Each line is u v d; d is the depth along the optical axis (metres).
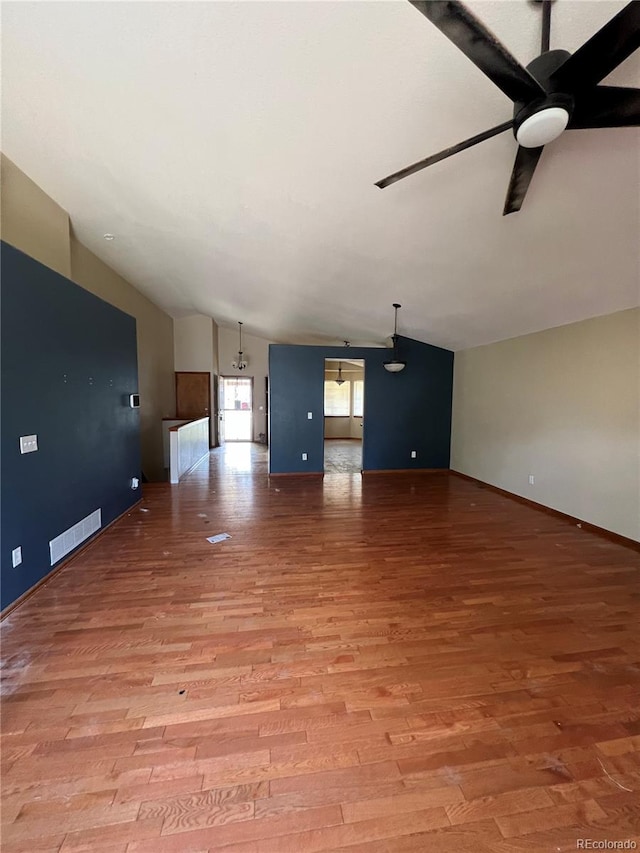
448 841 1.24
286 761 1.50
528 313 4.50
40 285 2.85
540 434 4.89
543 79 1.45
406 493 5.69
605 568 3.21
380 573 3.09
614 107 1.47
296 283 5.29
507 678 1.95
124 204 3.72
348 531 4.07
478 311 4.87
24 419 2.67
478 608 2.58
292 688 1.87
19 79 2.30
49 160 3.15
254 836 1.24
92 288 5.24
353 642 2.22
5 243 2.47
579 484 4.29
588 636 2.29
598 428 4.05
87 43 1.97
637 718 1.72
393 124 2.21
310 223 3.49
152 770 1.45
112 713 1.71
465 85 1.91
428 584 2.91
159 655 2.10
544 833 1.26
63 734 1.60
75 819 1.28
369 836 1.25
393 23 1.67
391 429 7.17
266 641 2.23
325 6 1.64
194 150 2.69
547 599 2.70
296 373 6.87
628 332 3.72
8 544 2.49
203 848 1.21
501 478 5.73
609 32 1.17
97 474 3.83
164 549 3.55
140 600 2.66
